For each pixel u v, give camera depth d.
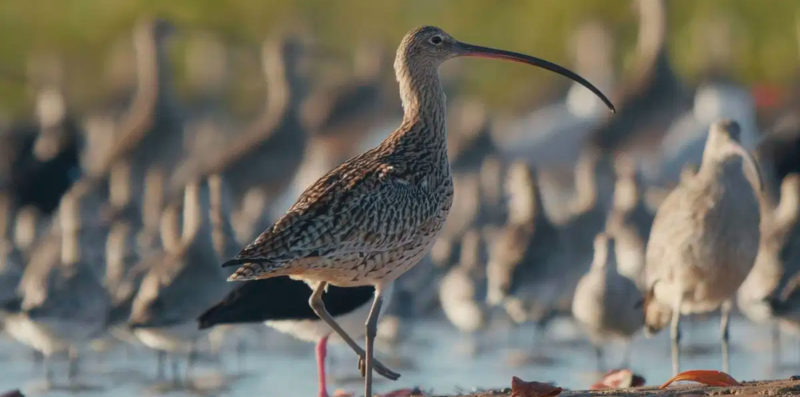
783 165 23.20
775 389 9.38
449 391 13.70
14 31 35.94
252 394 14.05
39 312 15.38
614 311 15.41
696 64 34.28
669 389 9.64
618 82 33.12
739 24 34.72
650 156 27.48
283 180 25.69
